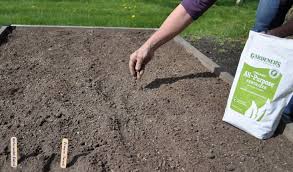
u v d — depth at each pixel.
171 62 1.57
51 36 1.82
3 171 0.91
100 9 2.38
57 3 2.47
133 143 1.03
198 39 2.00
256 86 1.08
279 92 1.04
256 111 1.08
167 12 2.41
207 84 1.38
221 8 2.66
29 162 0.94
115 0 2.65
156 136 1.07
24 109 1.16
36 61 1.51
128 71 1.46
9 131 1.05
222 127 1.13
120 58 1.59
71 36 1.84
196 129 1.11
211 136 1.08
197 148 1.02
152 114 1.17
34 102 1.20
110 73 1.44
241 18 2.42
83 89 1.30
